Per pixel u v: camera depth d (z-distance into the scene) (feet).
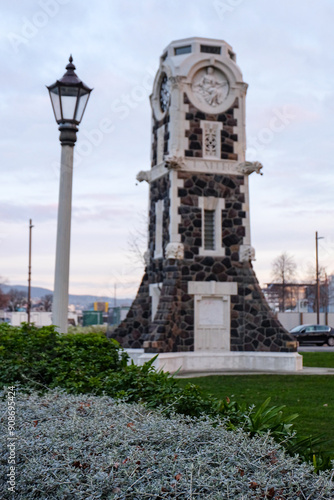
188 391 26.96
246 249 81.20
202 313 79.71
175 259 78.54
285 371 75.72
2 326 39.93
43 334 35.27
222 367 78.95
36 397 26.04
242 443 17.94
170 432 18.65
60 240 35.22
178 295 78.23
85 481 16.29
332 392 53.78
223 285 80.43
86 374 32.17
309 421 39.65
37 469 16.63
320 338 155.22
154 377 29.71
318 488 15.44
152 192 88.02
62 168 35.65
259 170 81.41
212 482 15.49
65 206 35.32
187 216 80.12
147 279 87.92
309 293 272.92
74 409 23.08
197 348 78.84
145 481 15.93
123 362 35.37
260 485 15.26
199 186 81.05
